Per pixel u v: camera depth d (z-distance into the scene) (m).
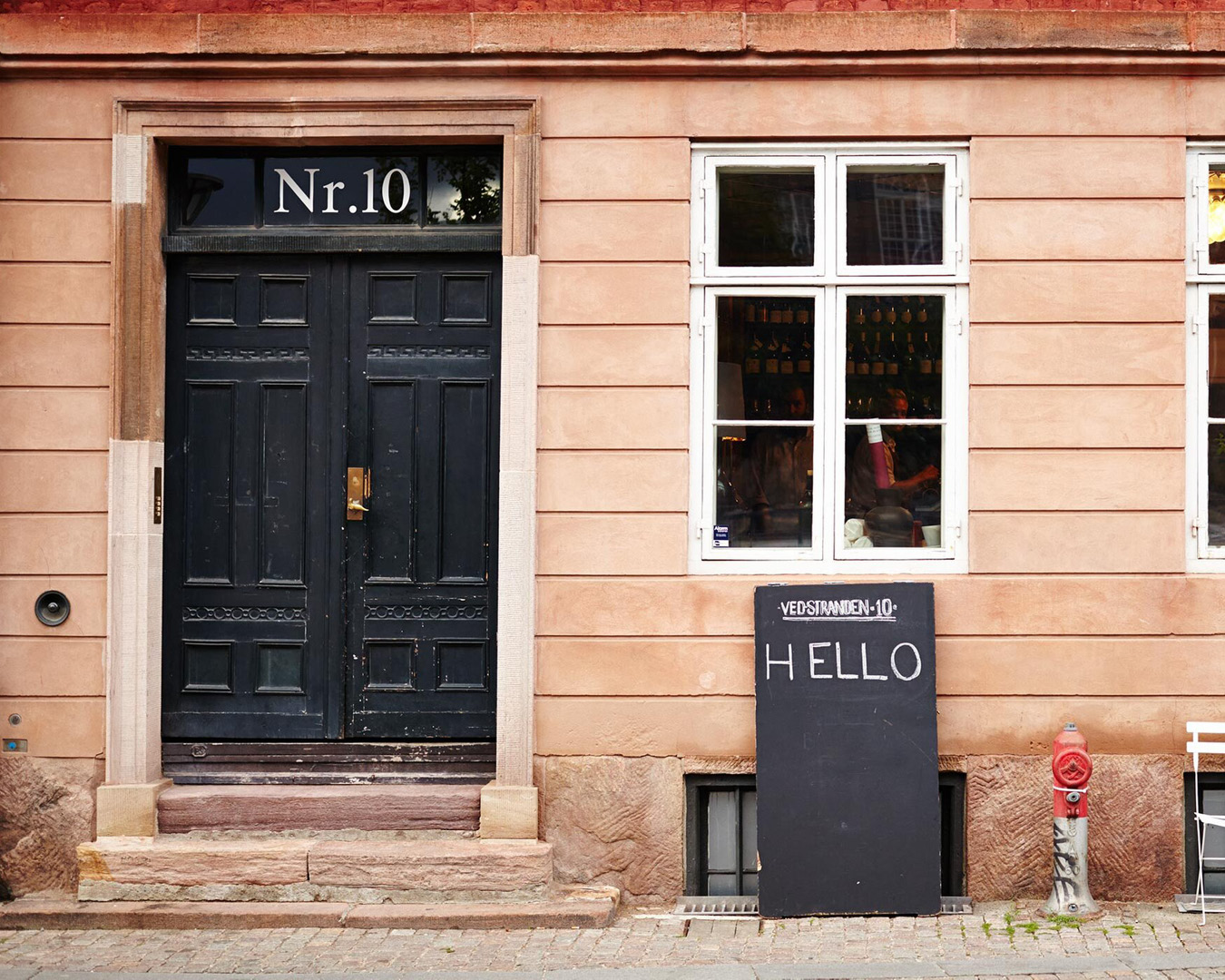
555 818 6.45
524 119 6.50
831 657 6.34
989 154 6.47
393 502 6.75
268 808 6.49
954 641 6.41
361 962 5.63
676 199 6.49
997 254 6.47
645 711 6.45
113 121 6.52
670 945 5.83
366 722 6.74
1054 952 5.62
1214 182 6.58
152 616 6.60
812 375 6.62
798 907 6.21
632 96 6.50
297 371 6.76
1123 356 6.45
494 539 6.74
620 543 6.46
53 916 6.15
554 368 6.50
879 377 6.61
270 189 6.76
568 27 6.43
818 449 6.60
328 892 6.30
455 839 6.45
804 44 6.41
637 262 6.50
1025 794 6.40
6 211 6.54
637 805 6.45
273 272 6.76
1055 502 6.44
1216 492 6.57
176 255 6.75
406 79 6.52
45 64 6.48
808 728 6.31
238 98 6.51
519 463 6.46
